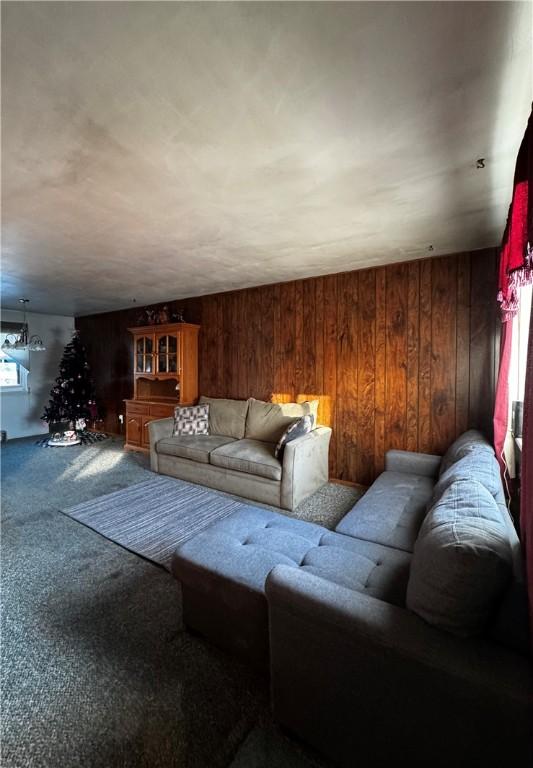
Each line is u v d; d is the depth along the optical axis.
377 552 1.62
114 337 5.88
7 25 0.91
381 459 3.36
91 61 1.02
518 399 2.35
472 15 0.89
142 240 2.56
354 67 1.05
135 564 2.18
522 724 0.79
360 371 3.44
